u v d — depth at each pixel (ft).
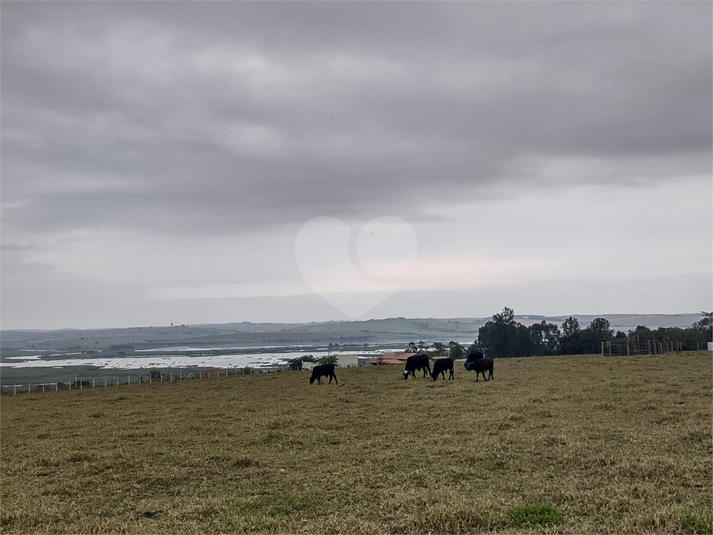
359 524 29.55
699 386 77.25
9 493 40.14
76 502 37.42
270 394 96.94
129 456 49.21
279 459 45.75
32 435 66.08
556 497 32.27
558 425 53.31
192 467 44.55
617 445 44.14
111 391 124.67
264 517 31.40
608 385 82.17
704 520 26.12
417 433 52.85
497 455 42.39
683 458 39.14
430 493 33.55
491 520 28.81
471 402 71.36
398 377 118.11
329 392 94.32
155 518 33.42
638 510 29.04
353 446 48.78
